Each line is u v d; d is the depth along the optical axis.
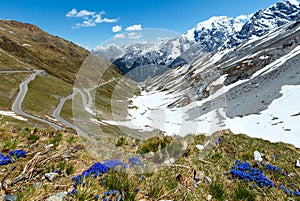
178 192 5.31
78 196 4.36
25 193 4.43
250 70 139.25
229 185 6.13
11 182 4.90
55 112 88.69
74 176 5.33
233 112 86.06
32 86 120.62
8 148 6.96
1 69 136.00
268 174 7.38
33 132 8.80
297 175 7.86
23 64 165.88
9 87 110.38
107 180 4.87
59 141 7.83
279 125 62.53
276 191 6.30
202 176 6.17
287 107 76.38
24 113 81.88
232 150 8.62
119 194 4.70
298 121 62.25
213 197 5.50
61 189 4.73
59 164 5.80
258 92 101.25
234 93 113.75
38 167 5.61
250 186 6.25
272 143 12.00
